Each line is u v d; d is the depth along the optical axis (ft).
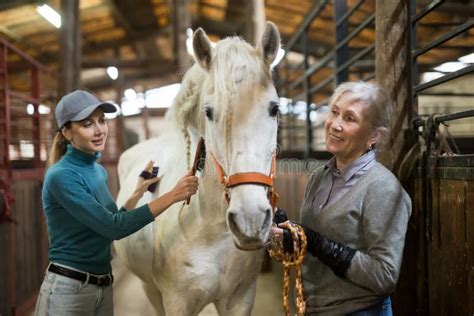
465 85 19.44
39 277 12.38
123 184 7.52
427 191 5.80
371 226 4.17
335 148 4.45
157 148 7.10
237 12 35.53
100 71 42.37
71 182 4.62
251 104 3.85
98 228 4.57
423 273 5.90
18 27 27.25
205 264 4.95
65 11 15.48
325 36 30.45
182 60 17.93
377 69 7.07
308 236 4.29
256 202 3.71
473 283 4.64
